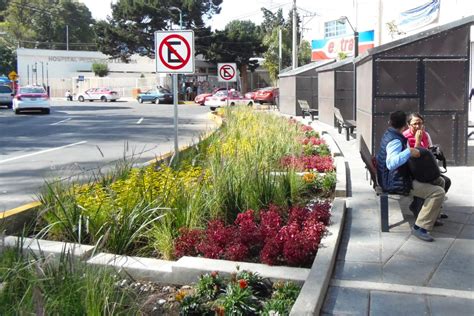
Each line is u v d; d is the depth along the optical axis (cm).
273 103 4428
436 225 641
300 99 2602
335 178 846
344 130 1712
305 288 430
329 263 483
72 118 2855
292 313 388
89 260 486
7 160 1321
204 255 536
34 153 1449
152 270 489
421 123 643
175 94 977
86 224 560
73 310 362
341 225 614
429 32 1019
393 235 607
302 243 507
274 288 453
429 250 559
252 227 559
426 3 2295
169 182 664
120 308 393
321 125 1989
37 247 521
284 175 754
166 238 553
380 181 625
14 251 455
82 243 574
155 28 5888
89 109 3866
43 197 662
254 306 418
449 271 501
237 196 661
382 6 2742
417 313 415
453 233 614
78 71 7225
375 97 1052
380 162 621
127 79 6309
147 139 1784
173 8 5419
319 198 777
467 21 1004
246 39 5975
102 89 5609
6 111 3528
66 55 7138
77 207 595
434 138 1043
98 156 1375
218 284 453
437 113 1037
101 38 6034
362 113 1212
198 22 5884
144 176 683
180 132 2028
